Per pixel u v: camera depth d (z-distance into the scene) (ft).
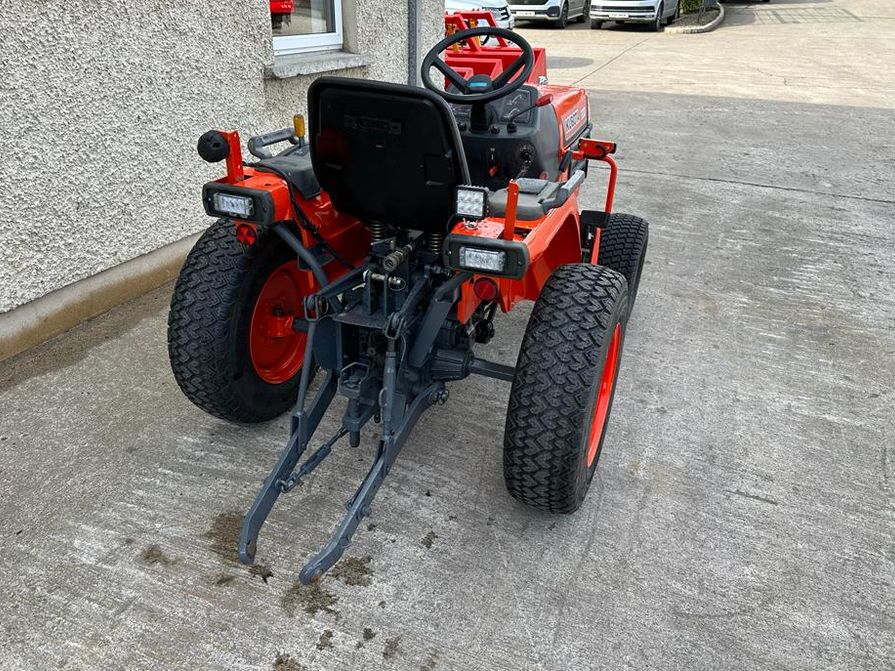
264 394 9.23
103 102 11.33
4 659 6.35
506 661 6.49
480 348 12.01
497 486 8.70
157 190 12.84
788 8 75.00
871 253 16.11
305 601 7.04
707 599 7.21
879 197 19.83
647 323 12.86
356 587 7.22
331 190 7.23
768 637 6.82
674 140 25.38
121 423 9.61
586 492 8.25
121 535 7.77
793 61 43.32
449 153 6.41
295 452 7.45
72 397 10.10
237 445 9.28
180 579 7.24
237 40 13.73
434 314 7.32
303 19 16.51
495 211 6.67
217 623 6.78
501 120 9.88
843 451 9.52
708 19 63.57
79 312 11.96
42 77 10.25
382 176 6.82
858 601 7.23
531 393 7.07
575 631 6.81
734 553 7.80
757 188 20.43
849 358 11.83
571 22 64.23
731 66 41.29
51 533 7.75
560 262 9.43
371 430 9.61
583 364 7.02
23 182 10.36
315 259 7.57
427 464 9.04
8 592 7.01
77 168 11.17
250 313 8.55
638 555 7.73
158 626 6.72
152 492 8.41
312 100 6.47
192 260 8.19
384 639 6.67
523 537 7.93
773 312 13.35
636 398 10.61
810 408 10.44
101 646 6.51
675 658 6.58
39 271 10.97
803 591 7.34
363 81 6.12
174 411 9.91
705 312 13.32
